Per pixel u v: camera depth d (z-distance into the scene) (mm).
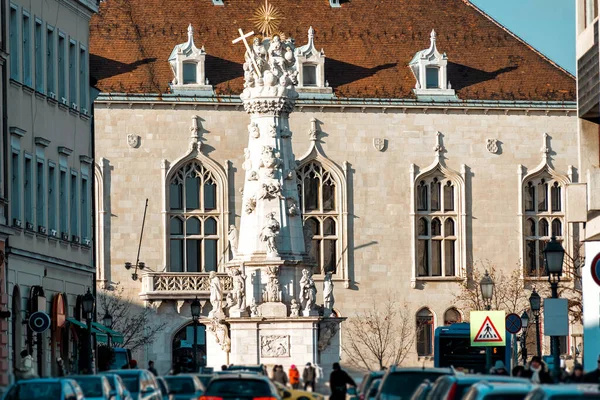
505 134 184625
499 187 184375
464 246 183000
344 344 179875
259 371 99000
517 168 184375
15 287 109812
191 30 178750
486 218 184000
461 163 183625
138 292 175250
